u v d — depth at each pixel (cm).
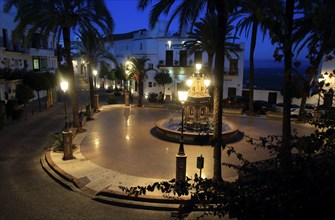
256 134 1631
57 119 2016
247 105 2547
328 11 380
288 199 240
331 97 356
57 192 860
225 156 1197
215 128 818
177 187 318
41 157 1173
